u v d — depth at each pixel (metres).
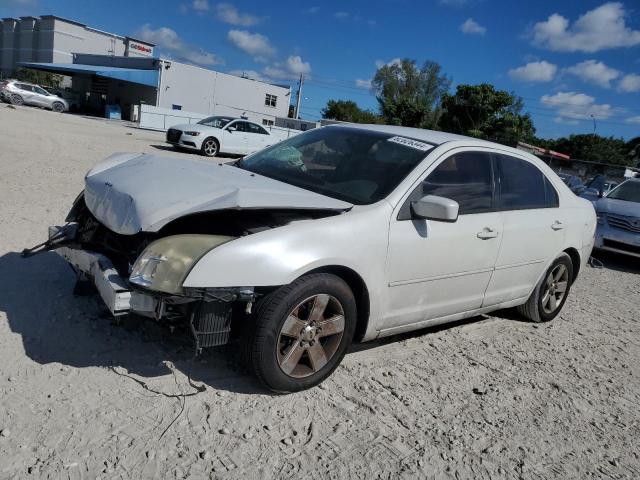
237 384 3.45
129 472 2.58
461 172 4.26
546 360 4.66
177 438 2.86
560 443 3.41
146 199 3.26
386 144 4.29
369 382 3.76
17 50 85.69
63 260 5.08
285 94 55.50
